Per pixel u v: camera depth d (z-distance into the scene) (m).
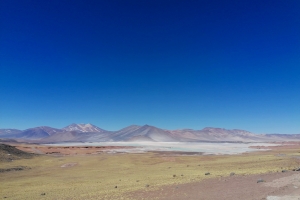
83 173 49.22
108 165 62.75
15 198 28.36
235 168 44.53
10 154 71.25
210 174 36.12
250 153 97.12
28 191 32.56
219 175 33.22
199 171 43.34
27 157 74.81
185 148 150.88
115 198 23.94
